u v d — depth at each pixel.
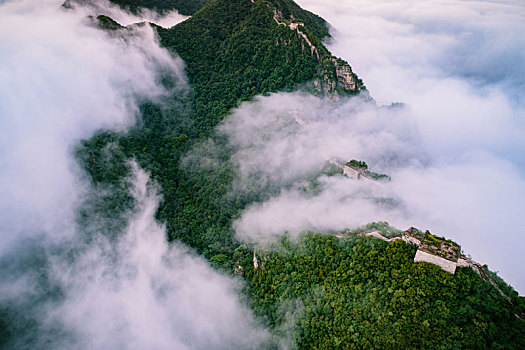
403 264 50.97
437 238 51.50
